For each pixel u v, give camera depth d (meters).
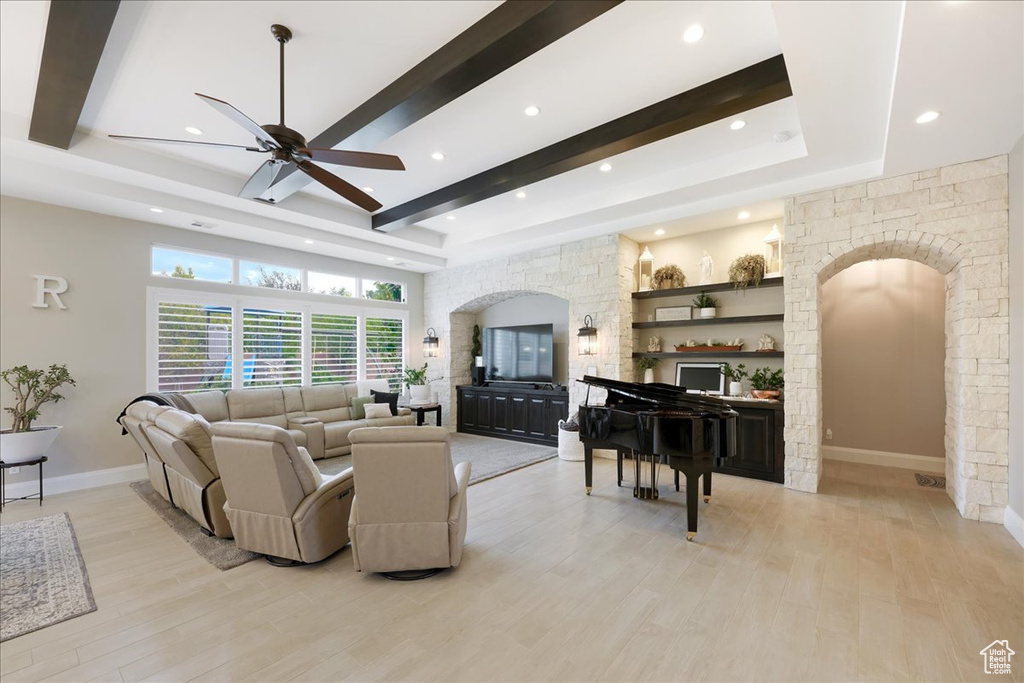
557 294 6.29
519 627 2.14
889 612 2.25
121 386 4.84
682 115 3.12
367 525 2.55
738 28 2.50
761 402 4.58
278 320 6.23
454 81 2.69
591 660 1.91
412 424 6.96
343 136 3.38
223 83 3.00
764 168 3.94
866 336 5.28
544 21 2.21
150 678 1.81
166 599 2.40
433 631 2.11
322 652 1.97
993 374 3.39
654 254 6.05
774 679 1.80
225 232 5.47
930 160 3.48
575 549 3.00
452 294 7.77
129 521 3.54
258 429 2.63
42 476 4.34
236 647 2.00
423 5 2.33
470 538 3.18
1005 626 2.13
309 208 5.25
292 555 2.70
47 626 2.15
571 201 5.39
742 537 3.18
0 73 2.87
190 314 5.39
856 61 2.42
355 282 7.26
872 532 3.26
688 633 2.10
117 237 4.84
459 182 4.70
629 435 3.65
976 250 3.46
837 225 4.06
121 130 3.62
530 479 4.73
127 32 2.51
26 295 4.30
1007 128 2.96
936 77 2.40
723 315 5.42
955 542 3.07
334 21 2.44
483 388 7.41
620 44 2.64
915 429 5.00
